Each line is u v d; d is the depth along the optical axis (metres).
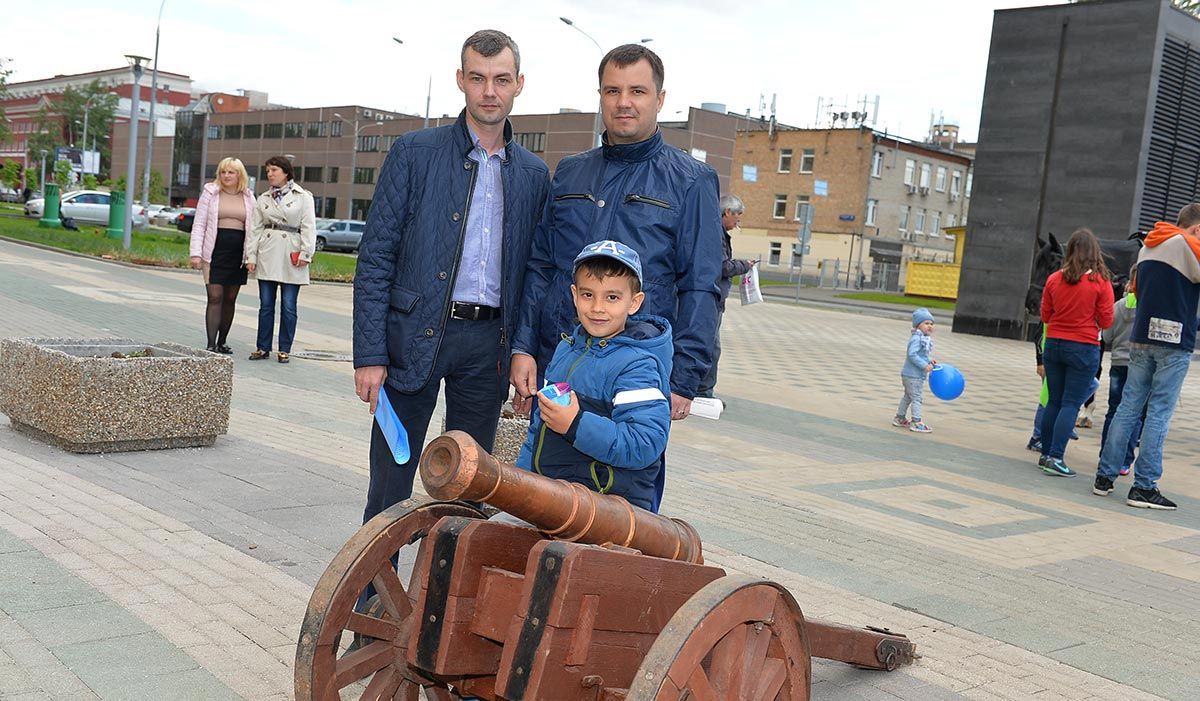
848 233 67.75
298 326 15.80
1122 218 25.55
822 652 3.92
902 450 10.25
